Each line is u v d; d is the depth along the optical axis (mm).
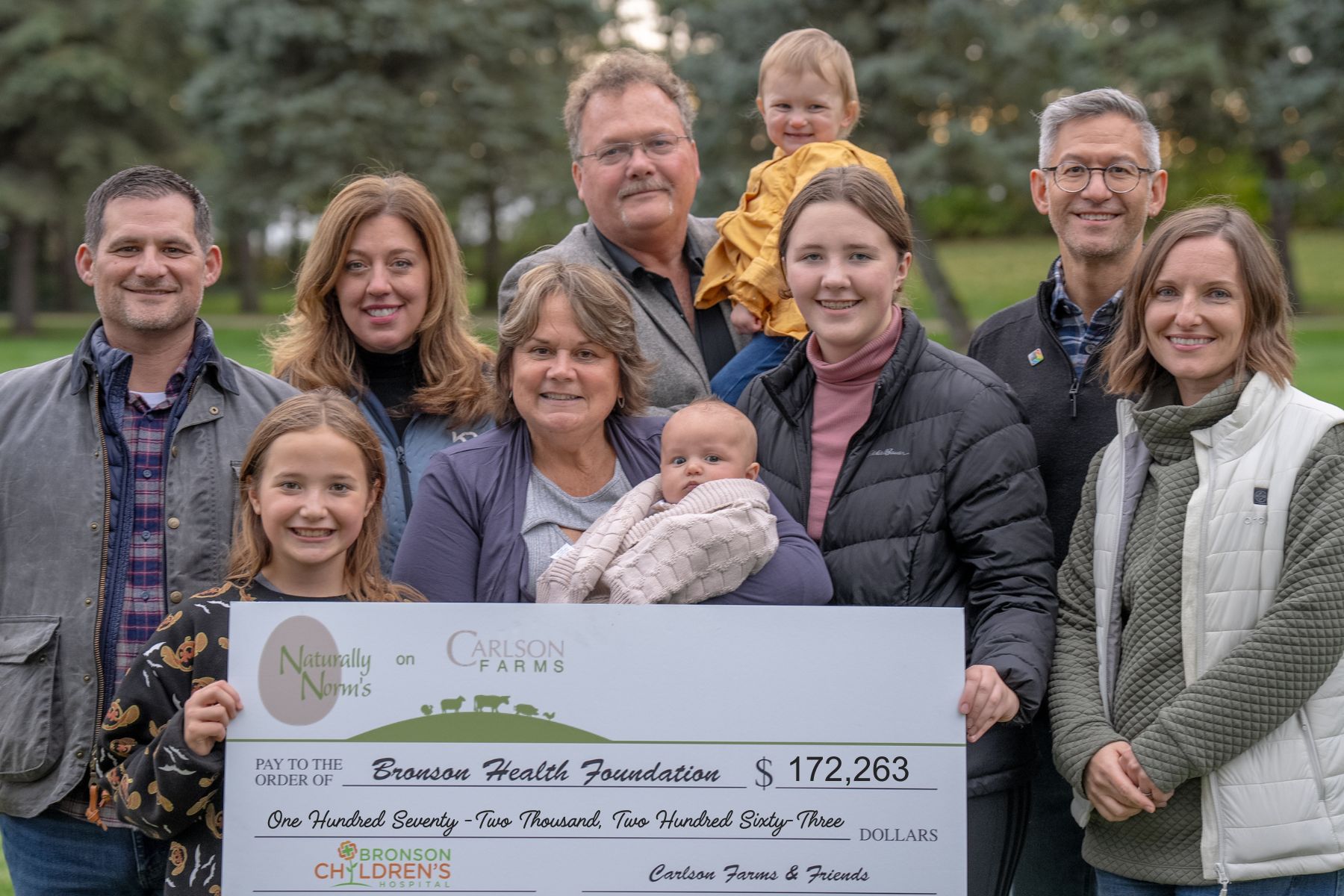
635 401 3447
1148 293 3158
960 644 3023
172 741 2887
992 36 24094
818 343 3420
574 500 3324
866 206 3213
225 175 35094
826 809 3035
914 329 3324
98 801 3205
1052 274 3977
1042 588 3154
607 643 3029
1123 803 2953
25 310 36375
